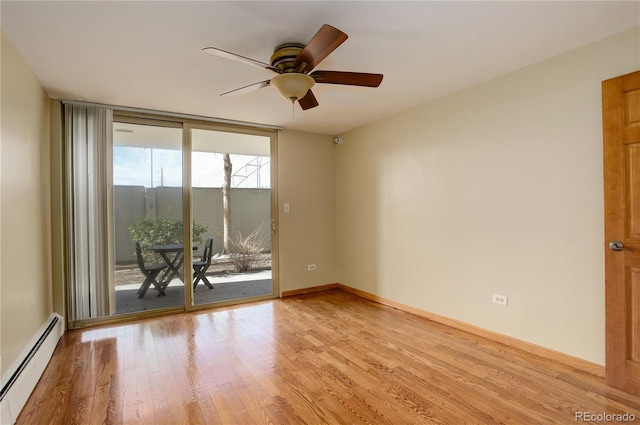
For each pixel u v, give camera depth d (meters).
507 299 2.73
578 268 2.31
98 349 2.74
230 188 4.10
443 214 3.26
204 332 3.11
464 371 2.31
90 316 3.24
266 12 1.81
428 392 2.05
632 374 1.99
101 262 3.27
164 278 3.71
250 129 4.20
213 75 2.64
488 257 2.87
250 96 3.12
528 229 2.59
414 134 3.56
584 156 2.28
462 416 1.81
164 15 1.82
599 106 2.20
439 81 2.87
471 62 2.50
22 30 1.94
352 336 2.98
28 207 2.38
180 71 2.55
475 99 2.95
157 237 3.68
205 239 3.96
